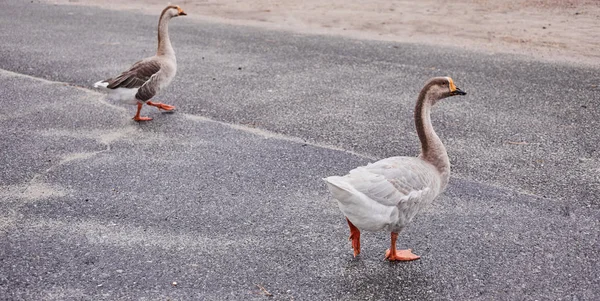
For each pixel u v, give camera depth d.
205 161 7.39
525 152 7.40
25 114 9.05
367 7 16.58
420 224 5.88
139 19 15.88
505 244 5.47
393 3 16.98
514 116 8.59
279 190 6.62
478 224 5.82
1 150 7.74
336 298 4.77
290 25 14.84
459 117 8.63
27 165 7.30
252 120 8.70
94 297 4.80
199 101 9.55
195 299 4.77
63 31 14.52
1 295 4.83
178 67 11.38
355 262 5.28
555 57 11.46
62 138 8.15
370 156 7.44
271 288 4.91
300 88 10.07
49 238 5.68
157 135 8.26
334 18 15.45
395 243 5.25
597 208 6.04
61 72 11.12
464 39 13.02
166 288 4.92
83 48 12.84
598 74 10.38
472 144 7.69
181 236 5.71
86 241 5.63
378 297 4.77
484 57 11.59
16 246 5.55
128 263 5.27
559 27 13.71
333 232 5.76
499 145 7.64
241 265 5.23
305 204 6.30
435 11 15.83
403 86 10.05
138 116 8.80
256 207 6.25
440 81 5.45
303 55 12.12
